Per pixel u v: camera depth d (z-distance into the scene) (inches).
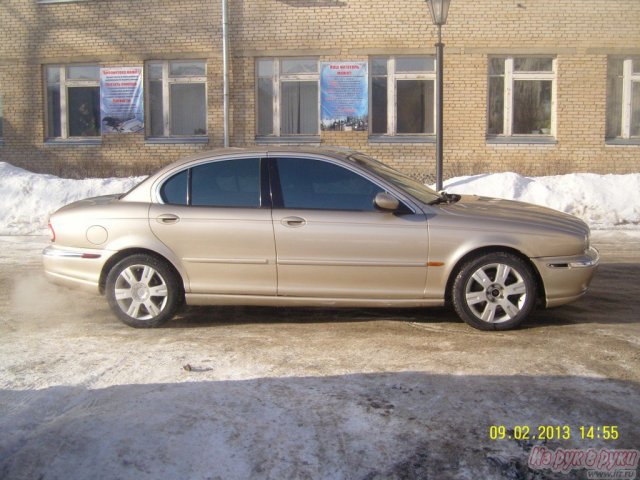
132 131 677.9
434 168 649.0
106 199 263.9
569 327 242.7
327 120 652.7
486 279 235.6
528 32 636.1
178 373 197.9
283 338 233.1
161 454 149.6
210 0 655.1
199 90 676.7
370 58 649.6
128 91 674.2
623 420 163.2
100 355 216.5
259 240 239.8
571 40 636.7
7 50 689.6
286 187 244.5
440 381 188.1
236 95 660.7
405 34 640.4
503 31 636.1
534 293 236.8
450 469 142.9
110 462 147.0
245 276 242.2
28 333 245.3
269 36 650.8
